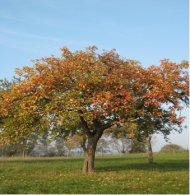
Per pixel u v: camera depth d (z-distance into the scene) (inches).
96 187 984.9
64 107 1288.1
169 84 1369.3
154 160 2272.4
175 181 1073.5
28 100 1318.9
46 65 1379.2
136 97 1391.5
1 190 946.1
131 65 1432.1
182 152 3575.3
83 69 1333.7
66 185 1024.2
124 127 1481.3
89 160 1428.4
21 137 1441.9
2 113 1395.2
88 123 1370.6
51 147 3870.6
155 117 1437.0
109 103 1269.7
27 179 1191.6
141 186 991.0
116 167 1702.8
